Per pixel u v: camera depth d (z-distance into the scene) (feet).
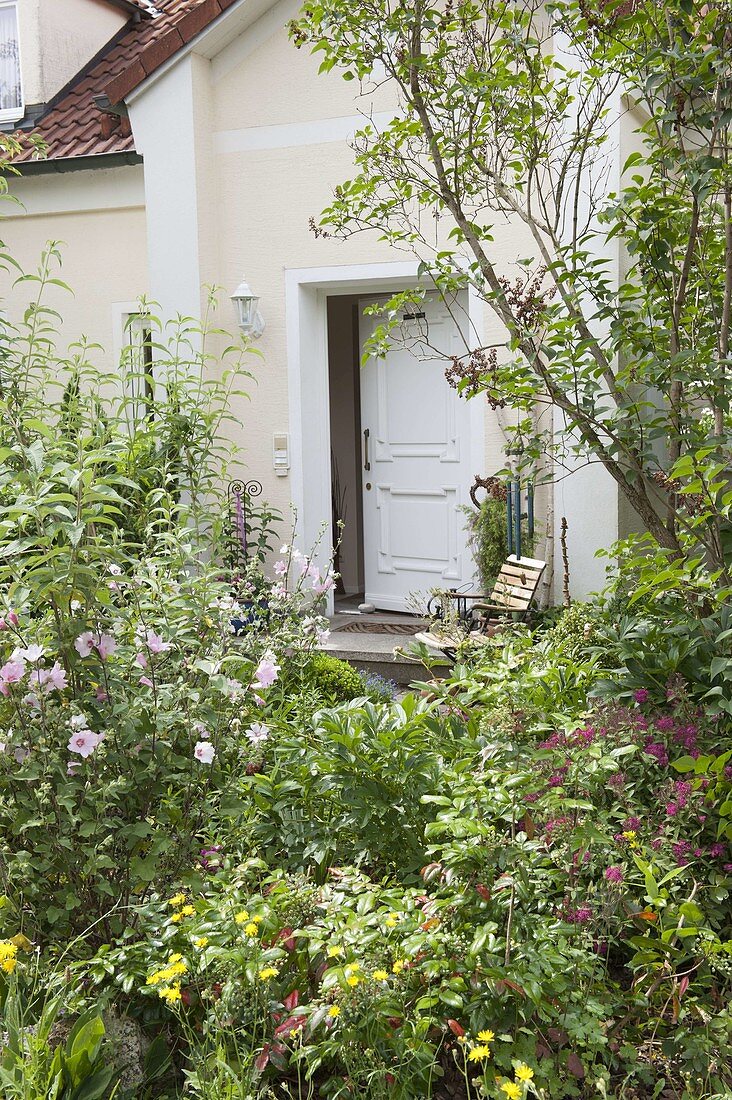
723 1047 8.60
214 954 8.39
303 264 25.72
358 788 10.94
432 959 8.60
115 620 10.28
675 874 9.17
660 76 14.51
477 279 16.53
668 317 15.97
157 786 9.96
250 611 15.92
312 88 25.09
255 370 26.48
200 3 24.73
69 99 32.96
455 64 16.29
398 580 28.66
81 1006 8.75
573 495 21.50
